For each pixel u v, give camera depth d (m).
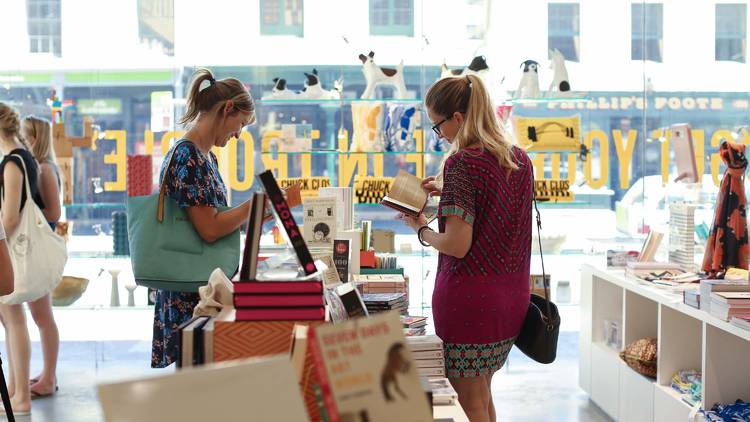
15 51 5.68
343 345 1.22
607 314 4.94
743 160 3.97
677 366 3.92
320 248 3.47
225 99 2.91
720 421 3.23
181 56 5.68
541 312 2.93
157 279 2.89
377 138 5.36
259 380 1.17
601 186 5.71
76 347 5.62
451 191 2.75
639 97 5.70
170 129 5.70
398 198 3.14
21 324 4.66
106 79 5.69
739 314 3.21
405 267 5.17
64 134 5.62
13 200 4.39
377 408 1.20
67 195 5.58
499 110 5.42
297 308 1.74
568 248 5.51
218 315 1.87
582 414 4.80
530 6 5.68
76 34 5.68
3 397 3.24
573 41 5.71
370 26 5.60
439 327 2.88
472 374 2.84
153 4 5.66
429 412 1.22
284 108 5.50
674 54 5.46
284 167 5.45
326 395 1.19
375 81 5.35
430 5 5.57
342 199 4.05
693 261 4.34
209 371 1.15
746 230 3.99
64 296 5.34
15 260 4.43
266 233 5.29
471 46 5.58
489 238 2.77
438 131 2.93
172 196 2.85
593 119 5.73
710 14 5.36
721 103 5.40
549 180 5.54
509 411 4.87
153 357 3.09
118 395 1.11
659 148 5.60
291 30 5.62
